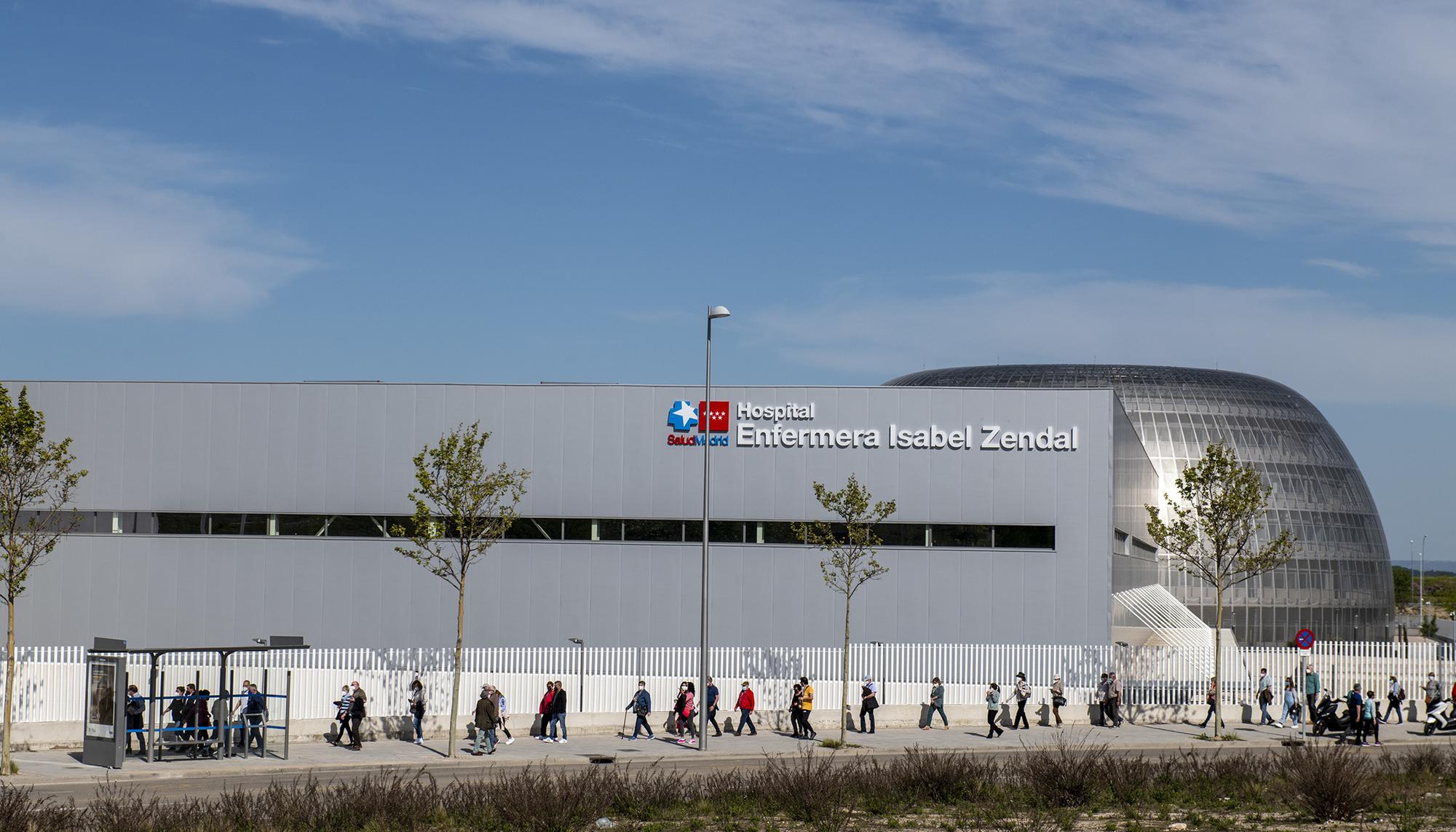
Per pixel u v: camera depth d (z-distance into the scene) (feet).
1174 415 296.10
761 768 92.94
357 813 67.46
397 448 157.89
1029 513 153.07
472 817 67.97
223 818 65.57
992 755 107.76
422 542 114.11
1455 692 131.44
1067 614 151.94
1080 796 77.30
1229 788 81.35
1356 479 316.81
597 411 157.07
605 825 67.10
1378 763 96.99
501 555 156.25
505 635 155.63
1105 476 152.25
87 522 159.53
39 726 102.06
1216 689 124.06
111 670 94.12
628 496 156.25
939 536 153.79
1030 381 302.66
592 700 127.13
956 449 154.20
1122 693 136.46
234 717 102.73
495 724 105.60
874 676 135.54
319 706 119.75
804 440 155.33
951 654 136.05
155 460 159.74
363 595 156.87
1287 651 141.28
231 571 158.30
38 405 160.66
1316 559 297.53
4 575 95.96
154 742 99.81
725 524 155.43
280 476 158.61
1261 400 306.14
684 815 71.20
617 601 155.33
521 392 157.79
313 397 158.92
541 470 156.97
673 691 131.23
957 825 67.46
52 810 65.82
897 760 86.38
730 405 156.56
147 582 158.40
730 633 154.10
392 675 121.90
